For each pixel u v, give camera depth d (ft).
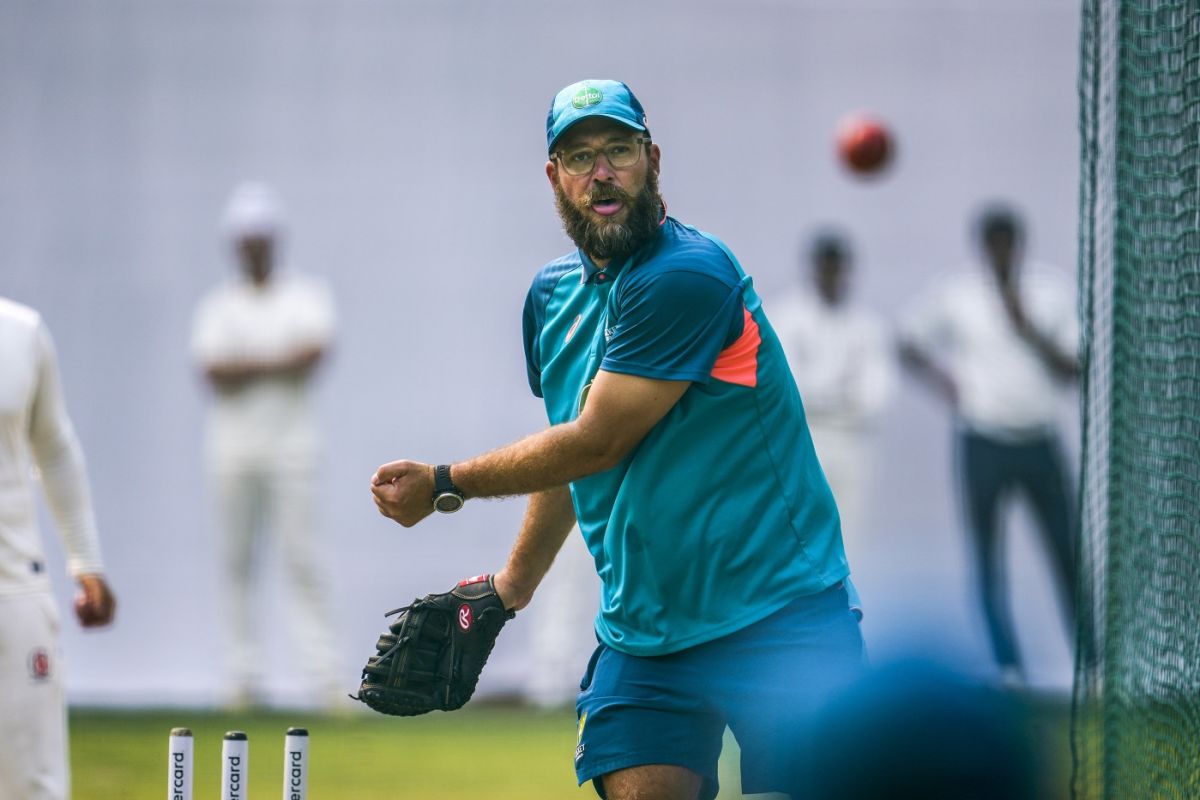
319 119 107.96
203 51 107.55
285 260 107.65
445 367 107.76
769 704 41.32
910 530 106.42
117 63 107.45
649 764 42.19
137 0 107.55
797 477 42.68
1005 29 107.55
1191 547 52.85
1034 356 104.99
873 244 107.45
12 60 107.14
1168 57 54.19
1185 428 53.26
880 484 106.63
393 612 46.62
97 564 58.13
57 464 56.95
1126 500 61.46
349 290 107.76
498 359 107.96
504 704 108.58
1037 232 106.73
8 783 51.21
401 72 108.06
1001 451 104.99
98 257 107.55
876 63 107.86
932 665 18.85
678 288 40.86
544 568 46.91
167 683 107.76
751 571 41.91
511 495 42.45
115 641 107.76
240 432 106.01
